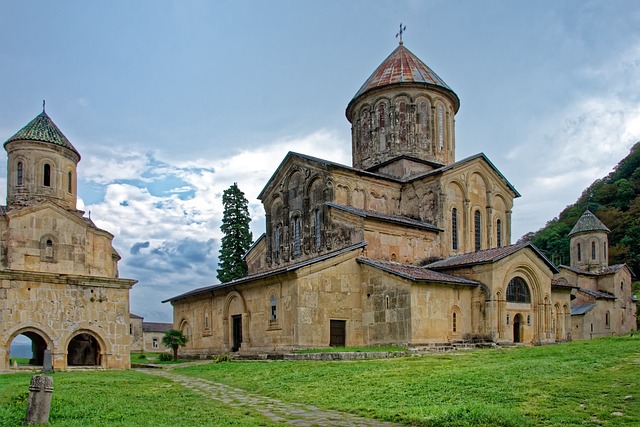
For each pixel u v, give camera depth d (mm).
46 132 32031
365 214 34812
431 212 39656
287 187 41969
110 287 29531
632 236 88812
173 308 46219
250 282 35469
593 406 13086
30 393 12812
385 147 43438
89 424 12414
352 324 33000
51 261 28641
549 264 35312
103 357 28859
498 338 32125
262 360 29312
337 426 12508
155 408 14961
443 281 31141
